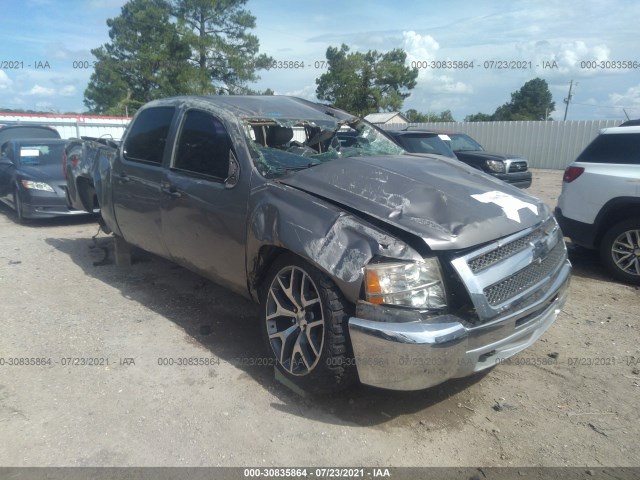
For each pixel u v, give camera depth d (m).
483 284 3.10
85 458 2.98
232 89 31.77
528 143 21.67
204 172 4.32
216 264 4.23
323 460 2.98
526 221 3.54
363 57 34.88
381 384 3.08
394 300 3.00
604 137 6.14
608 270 6.12
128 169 5.24
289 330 3.56
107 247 7.32
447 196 3.49
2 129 12.98
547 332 4.64
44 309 5.06
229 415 3.37
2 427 3.24
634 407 3.51
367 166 3.89
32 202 8.86
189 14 30.75
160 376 3.83
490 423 3.33
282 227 3.46
